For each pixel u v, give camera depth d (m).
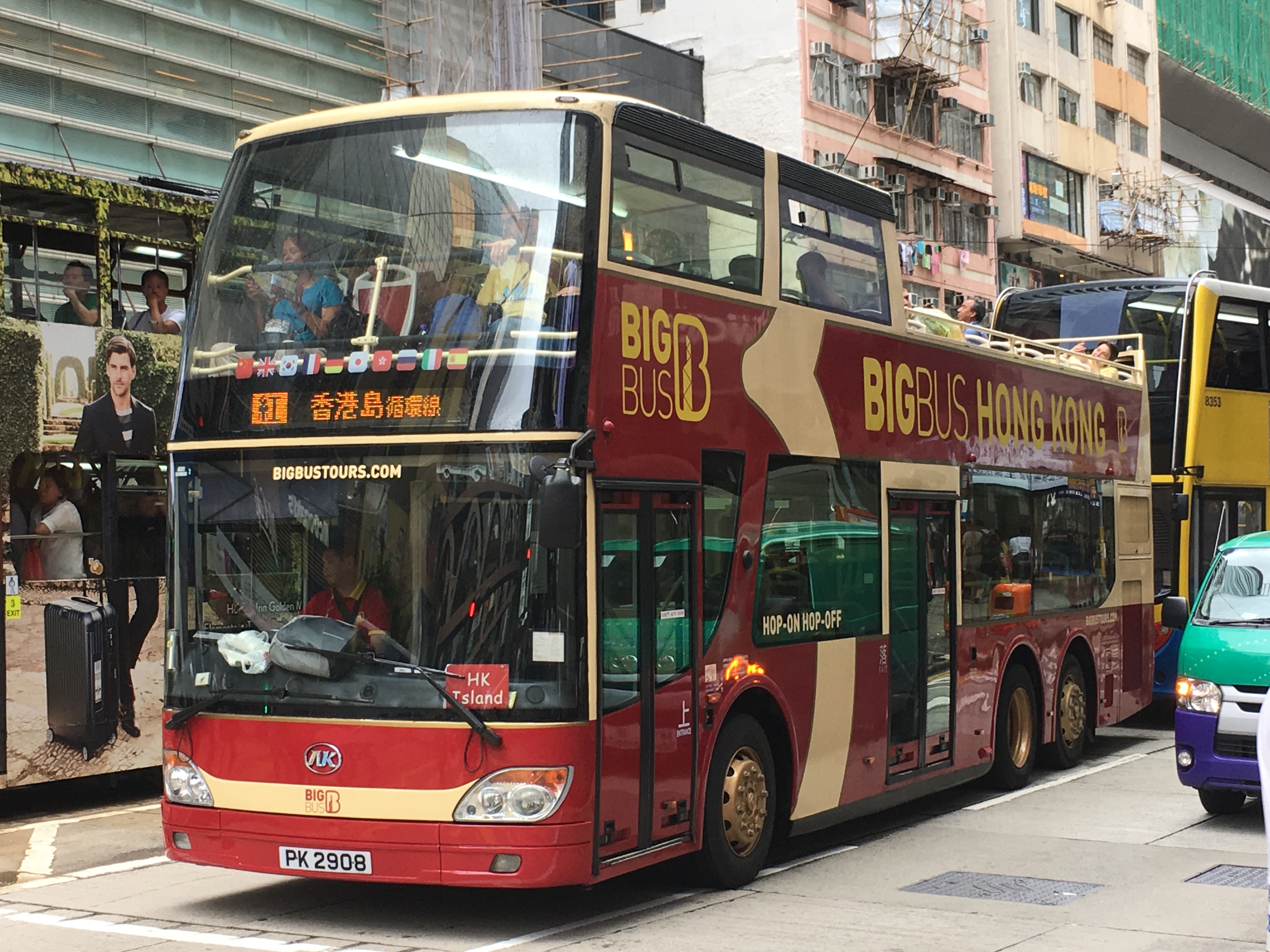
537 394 7.20
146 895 8.45
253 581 7.54
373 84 22.05
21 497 10.78
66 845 10.08
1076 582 13.62
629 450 7.58
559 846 6.99
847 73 34.75
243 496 7.61
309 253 7.77
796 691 9.10
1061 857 9.33
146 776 13.20
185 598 7.68
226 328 7.85
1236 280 52.91
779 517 9.02
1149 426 15.72
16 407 10.74
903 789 10.33
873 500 10.16
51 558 10.95
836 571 9.66
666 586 7.91
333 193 7.81
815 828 9.31
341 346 7.54
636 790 7.54
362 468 7.38
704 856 8.29
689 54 34.09
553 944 7.15
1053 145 43.06
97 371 11.38
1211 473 16.27
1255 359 16.98
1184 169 54.88
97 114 17.92
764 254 9.05
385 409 7.38
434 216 7.59
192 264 12.22
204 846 7.51
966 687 11.33
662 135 8.12
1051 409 13.30
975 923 7.54
